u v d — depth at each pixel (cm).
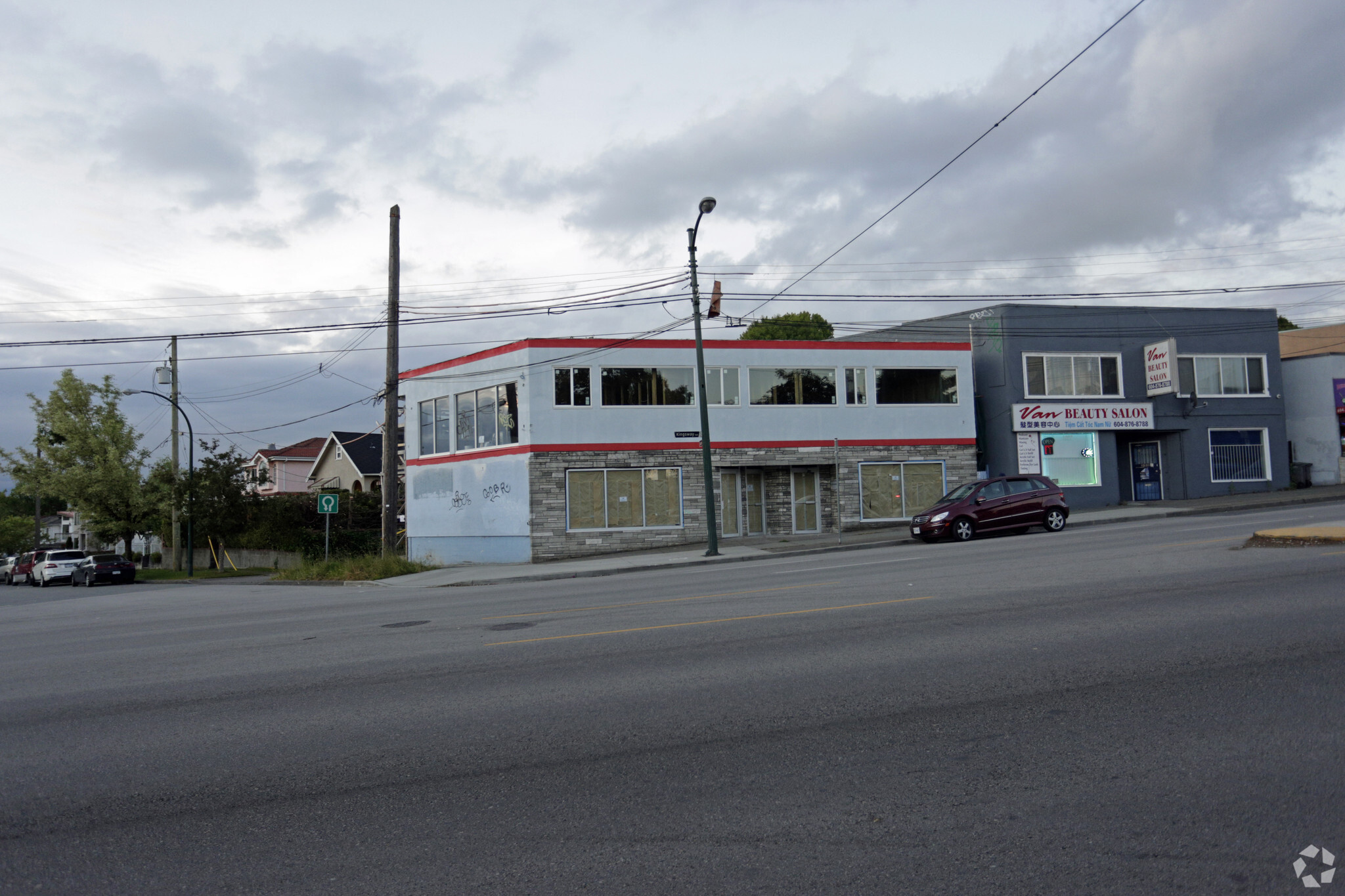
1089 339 3200
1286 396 3422
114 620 1717
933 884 374
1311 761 487
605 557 2700
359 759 578
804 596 1232
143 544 6794
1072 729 562
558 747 582
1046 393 3147
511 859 418
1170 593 1024
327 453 5684
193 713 732
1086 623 878
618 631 1005
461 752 583
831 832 430
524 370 2767
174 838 464
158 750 625
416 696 739
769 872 392
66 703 809
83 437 4841
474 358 2934
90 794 541
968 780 488
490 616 1254
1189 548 1502
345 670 877
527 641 977
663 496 2847
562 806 480
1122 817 430
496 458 2845
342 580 2580
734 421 2905
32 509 12038
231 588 2791
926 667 739
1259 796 446
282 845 448
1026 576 1283
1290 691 612
